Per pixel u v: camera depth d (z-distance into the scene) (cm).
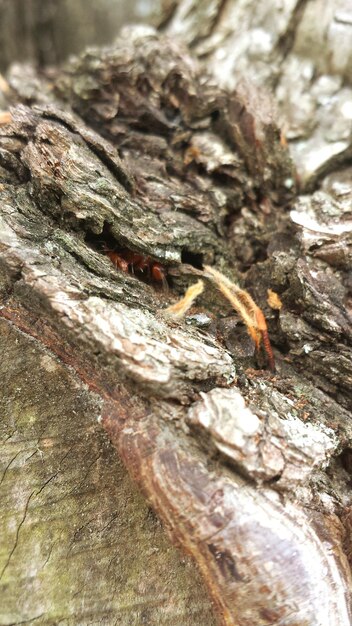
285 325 11
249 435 9
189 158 13
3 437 10
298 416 10
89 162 11
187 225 12
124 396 9
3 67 24
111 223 11
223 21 17
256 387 10
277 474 9
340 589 9
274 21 16
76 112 14
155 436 9
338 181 14
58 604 10
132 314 10
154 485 9
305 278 11
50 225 11
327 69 16
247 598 8
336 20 15
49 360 10
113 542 10
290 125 15
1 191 10
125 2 24
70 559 10
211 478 9
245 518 9
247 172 13
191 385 9
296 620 8
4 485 10
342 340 11
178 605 10
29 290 9
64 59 25
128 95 14
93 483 10
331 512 10
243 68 16
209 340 10
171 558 10
